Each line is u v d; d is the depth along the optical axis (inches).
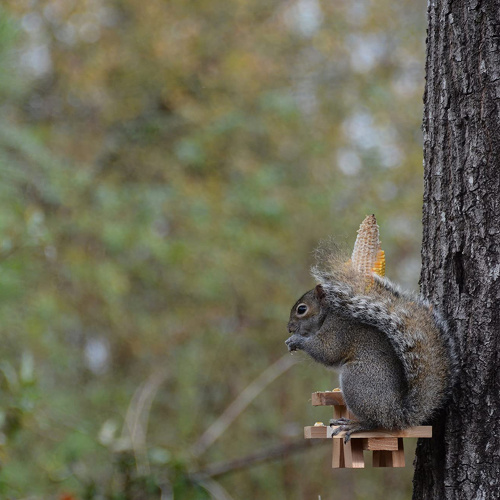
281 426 540.7
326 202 560.4
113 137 602.2
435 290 209.0
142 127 601.3
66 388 526.3
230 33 593.3
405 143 602.2
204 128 571.5
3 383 328.2
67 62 567.8
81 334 572.4
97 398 525.0
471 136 204.4
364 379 201.6
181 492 383.6
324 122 594.6
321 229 573.3
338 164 596.4
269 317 562.9
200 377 560.7
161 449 392.8
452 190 206.5
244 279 563.5
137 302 577.3
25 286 354.0
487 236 200.8
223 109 569.6
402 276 576.4
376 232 214.7
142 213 537.0
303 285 578.6
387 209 572.7
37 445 404.2
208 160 578.9
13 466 358.9
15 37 285.7
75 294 551.8
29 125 542.9
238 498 533.6
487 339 198.5
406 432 197.3
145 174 596.4
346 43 609.0
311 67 612.4
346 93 603.2
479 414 198.1
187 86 598.5
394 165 588.7
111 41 576.7
